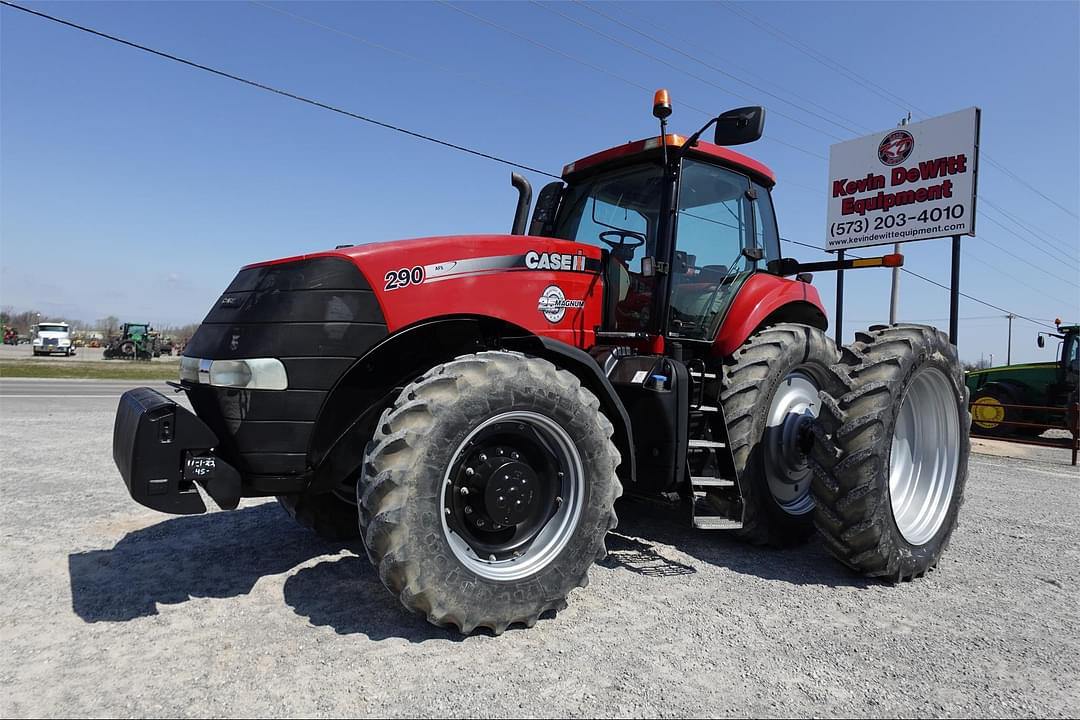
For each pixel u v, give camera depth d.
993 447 10.77
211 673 2.26
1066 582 3.45
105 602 2.89
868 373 3.34
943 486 3.79
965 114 9.02
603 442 2.84
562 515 2.83
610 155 4.08
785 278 4.53
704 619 2.80
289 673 2.26
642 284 3.79
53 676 2.23
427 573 2.44
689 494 3.41
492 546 2.74
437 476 2.49
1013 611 3.00
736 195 4.34
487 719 1.99
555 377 2.78
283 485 2.71
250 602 2.90
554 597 2.70
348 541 3.84
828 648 2.55
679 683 2.24
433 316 2.97
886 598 3.14
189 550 3.65
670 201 3.69
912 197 9.60
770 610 2.93
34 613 2.77
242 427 2.65
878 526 3.19
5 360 32.59
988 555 3.96
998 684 2.30
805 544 4.07
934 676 2.35
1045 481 7.09
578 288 3.56
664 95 3.56
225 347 2.72
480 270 3.15
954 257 8.86
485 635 2.60
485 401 2.59
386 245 2.97
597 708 2.07
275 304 2.70
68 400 12.97
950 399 3.82
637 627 2.71
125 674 2.25
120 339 39.00
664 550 3.82
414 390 2.56
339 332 2.73
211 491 2.56
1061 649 2.60
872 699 2.18
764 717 2.05
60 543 3.77
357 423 2.99
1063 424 11.77
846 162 10.51
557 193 4.46
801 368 4.16
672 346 3.73
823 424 3.32
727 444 3.60
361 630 2.62
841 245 10.57
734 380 3.79
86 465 6.22
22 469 6.03
